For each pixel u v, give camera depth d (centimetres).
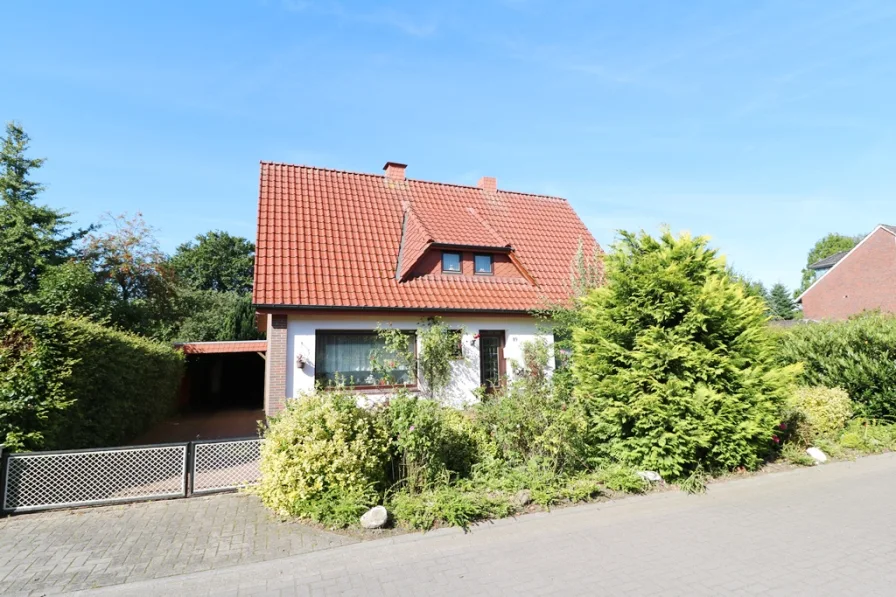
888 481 762
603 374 815
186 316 2606
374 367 1151
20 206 1880
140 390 1144
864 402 1130
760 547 518
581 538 551
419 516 573
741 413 748
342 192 1533
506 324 1338
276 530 568
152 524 588
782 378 784
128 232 2234
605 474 711
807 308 3950
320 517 581
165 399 1477
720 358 748
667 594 421
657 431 725
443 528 565
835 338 1200
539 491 647
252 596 432
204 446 700
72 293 1452
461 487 662
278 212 1367
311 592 437
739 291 816
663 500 674
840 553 499
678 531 567
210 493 695
